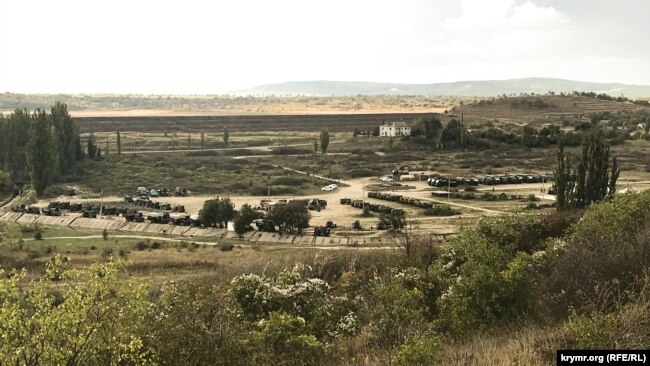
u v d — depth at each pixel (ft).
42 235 265.54
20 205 336.49
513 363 38.34
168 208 333.62
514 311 56.80
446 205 302.66
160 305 49.78
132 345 41.60
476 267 62.34
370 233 259.60
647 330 39.52
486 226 100.53
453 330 58.08
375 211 315.99
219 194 382.63
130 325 43.88
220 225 287.07
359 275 105.19
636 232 66.28
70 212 326.03
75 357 40.32
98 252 224.74
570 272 57.67
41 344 39.14
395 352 47.55
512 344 42.80
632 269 53.72
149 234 277.44
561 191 240.32
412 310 62.28
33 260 200.03
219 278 104.37
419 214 294.46
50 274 43.16
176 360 45.62
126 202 355.56
